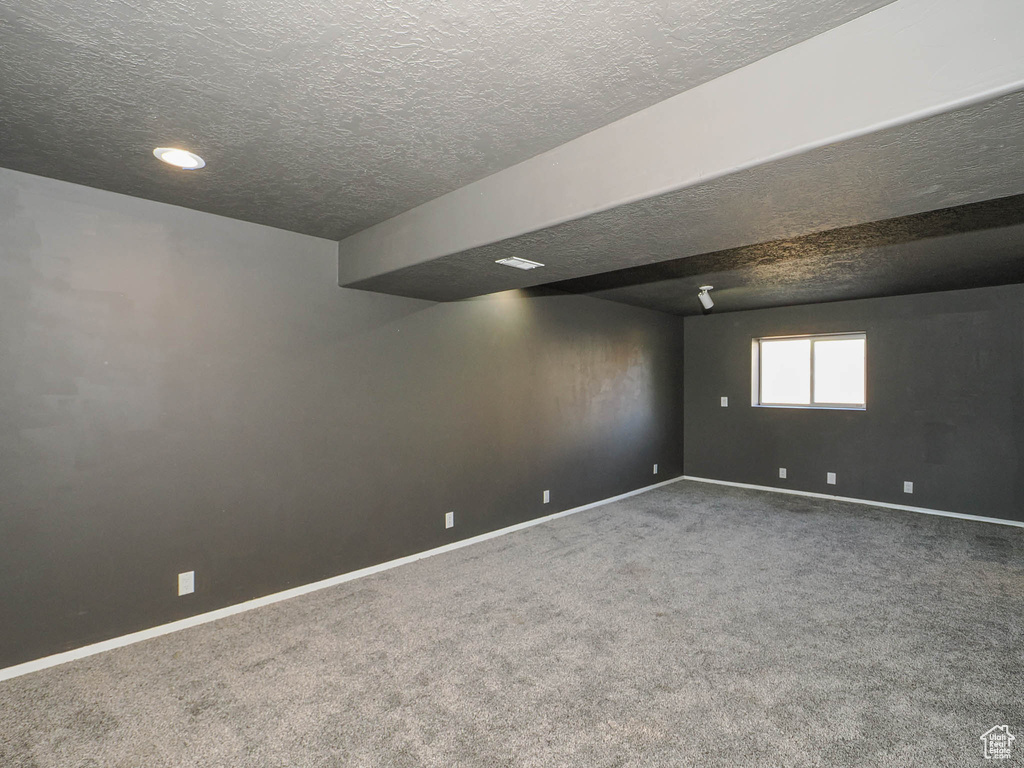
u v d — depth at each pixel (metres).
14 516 2.27
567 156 1.99
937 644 2.55
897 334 5.22
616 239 2.25
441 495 3.93
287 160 2.12
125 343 2.55
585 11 1.25
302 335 3.17
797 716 2.01
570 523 4.69
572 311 5.12
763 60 1.49
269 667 2.34
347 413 3.38
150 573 2.62
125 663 2.37
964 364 4.88
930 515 4.94
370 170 2.23
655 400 6.29
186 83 1.56
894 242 3.23
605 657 2.43
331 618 2.82
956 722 1.97
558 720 1.98
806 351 6.00
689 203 1.82
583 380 5.24
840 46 1.36
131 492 2.56
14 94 1.63
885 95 1.29
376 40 1.36
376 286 3.31
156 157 2.11
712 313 6.50
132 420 2.57
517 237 2.21
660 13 1.27
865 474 5.43
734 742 1.87
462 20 1.28
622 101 1.70
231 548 2.88
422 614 2.87
